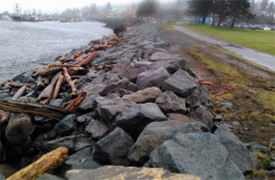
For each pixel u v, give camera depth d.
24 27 79.19
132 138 5.53
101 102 6.66
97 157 5.04
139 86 8.53
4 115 7.08
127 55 15.59
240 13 69.94
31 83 12.90
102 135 5.85
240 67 14.38
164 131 4.64
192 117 6.66
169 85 7.81
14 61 22.53
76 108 8.11
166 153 3.72
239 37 37.91
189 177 2.96
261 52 22.12
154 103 6.31
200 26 70.81
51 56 26.47
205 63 15.23
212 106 8.03
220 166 3.68
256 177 4.21
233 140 4.88
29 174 3.96
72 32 69.75
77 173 3.54
